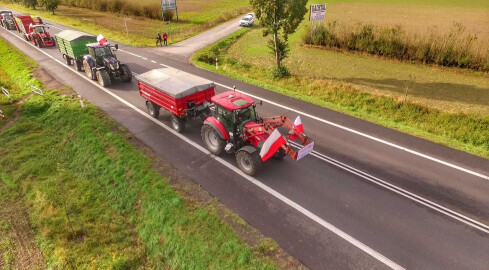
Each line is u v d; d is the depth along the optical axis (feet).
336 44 97.14
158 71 44.24
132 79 62.18
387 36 85.87
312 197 29.63
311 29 99.81
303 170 33.83
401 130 42.47
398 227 26.03
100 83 58.23
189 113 38.83
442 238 24.93
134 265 24.50
